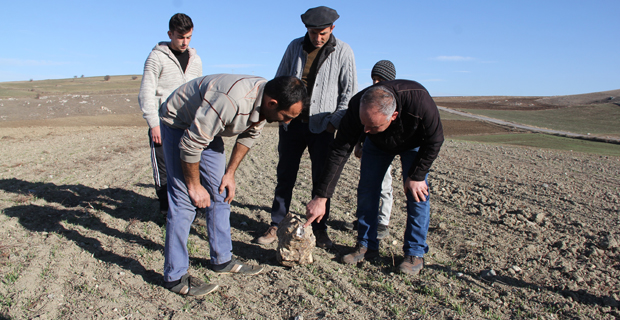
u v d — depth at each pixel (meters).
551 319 2.52
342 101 3.49
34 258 3.07
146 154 9.20
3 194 4.87
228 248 3.02
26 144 10.34
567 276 3.09
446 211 4.85
